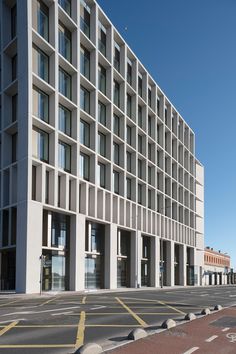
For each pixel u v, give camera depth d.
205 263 106.56
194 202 92.81
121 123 59.94
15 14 45.16
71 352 9.84
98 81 54.28
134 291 46.59
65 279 45.88
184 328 13.77
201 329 13.73
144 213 65.50
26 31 41.62
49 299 30.09
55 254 44.62
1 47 45.16
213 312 19.67
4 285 44.22
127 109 62.81
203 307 23.19
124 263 61.03
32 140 41.59
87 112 52.09
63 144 46.91
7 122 44.22
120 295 36.09
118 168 57.72
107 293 40.72
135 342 11.07
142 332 11.90
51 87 43.75
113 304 24.62
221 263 123.00
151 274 68.88
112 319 16.67
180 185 84.06
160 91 75.69
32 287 39.19
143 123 68.00
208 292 44.47
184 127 89.25
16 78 43.19
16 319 16.31
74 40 48.88
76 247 46.12
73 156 47.38
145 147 67.31
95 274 52.44
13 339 11.63
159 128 75.69
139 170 66.56
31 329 13.59
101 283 53.56
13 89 43.78
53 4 45.19
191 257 90.62
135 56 65.19
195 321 15.80
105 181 54.94
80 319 16.48
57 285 44.62
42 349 10.22
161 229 72.38
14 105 44.62
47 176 43.47
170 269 76.06
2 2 45.31
